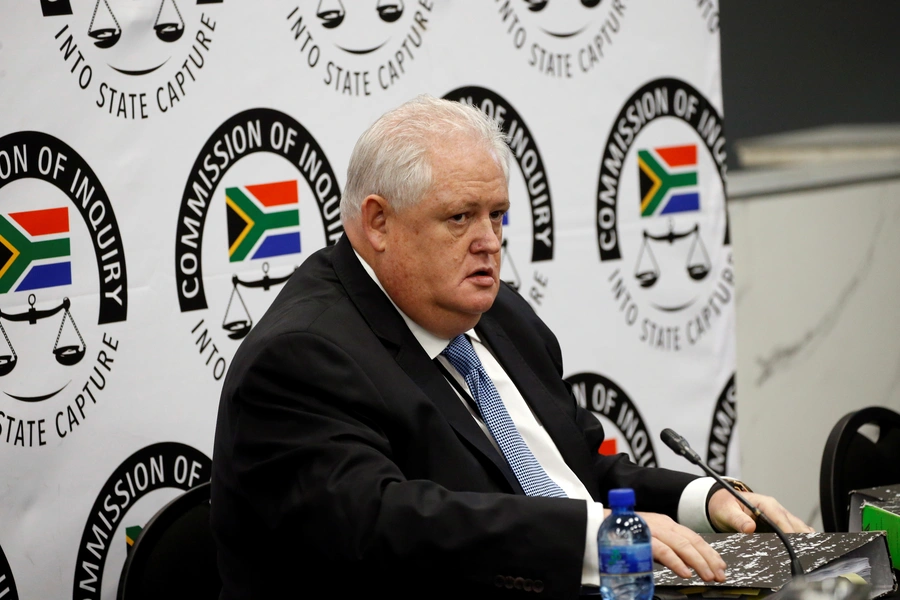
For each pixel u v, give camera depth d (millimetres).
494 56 8672
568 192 9008
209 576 6324
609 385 9219
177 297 7547
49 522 7180
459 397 5766
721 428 9703
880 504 5578
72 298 7234
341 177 8094
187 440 7598
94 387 7305
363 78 8148
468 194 5508
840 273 11227
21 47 7051
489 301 5652
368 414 5273
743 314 10766
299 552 5055
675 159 9469
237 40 7688
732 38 10789
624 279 9266
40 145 7121
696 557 4352
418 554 4672
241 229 7758
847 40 11305
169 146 7492
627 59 9227
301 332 5371
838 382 11227
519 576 4602
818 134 11180
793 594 3717
